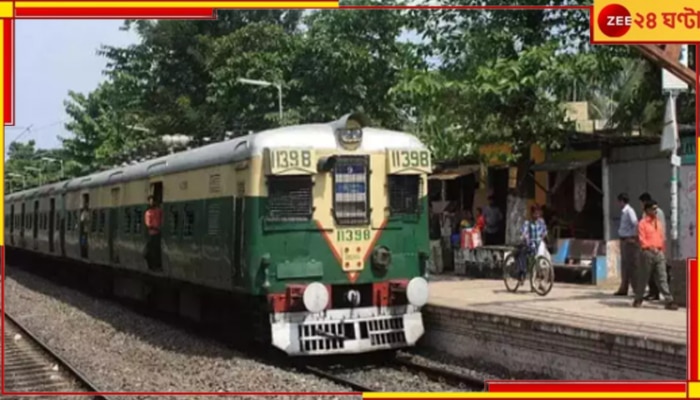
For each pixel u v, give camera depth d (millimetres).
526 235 15406
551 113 17469
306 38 28875
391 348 12852
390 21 26750
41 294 24625
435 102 17859
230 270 12984
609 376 10039
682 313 11992
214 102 32750
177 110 37406
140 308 20266
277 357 13352
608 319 11195
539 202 21094
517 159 18406
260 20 39156
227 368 12078
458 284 17281
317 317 12406
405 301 13055
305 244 12461
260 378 11336
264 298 12508
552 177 20953
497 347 11969
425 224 13328
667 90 12930
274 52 31125
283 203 12414
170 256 15898
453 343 12938
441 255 20828
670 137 13438
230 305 14734
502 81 16250
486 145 18922
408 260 13125
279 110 27859
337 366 12773
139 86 41219
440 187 24891
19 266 39562
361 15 26766
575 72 16047
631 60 17688
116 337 15711
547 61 16078
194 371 12008
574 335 10500
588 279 17109
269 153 12258
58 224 26828
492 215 20828
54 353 13891
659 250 12711
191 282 14961
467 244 19516
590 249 17672
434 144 18844
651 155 17828
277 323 12211
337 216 12641
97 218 21891
